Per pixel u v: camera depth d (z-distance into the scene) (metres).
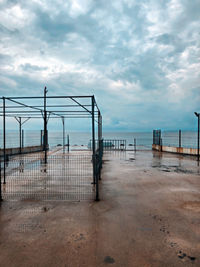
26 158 12.94
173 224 3.65
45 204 4.71
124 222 3.73
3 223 3.71
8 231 3.40
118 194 5.47
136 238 3.16
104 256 2.70
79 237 3.20
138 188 6.08
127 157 13.83
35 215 4.07
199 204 4.71
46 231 3.39
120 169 9.29
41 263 2.57
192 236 3.23
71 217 3.97
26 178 7.32
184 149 15.38
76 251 2.82
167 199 5.06
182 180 7.14
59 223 3.70
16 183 6.62
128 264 2.54
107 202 4.83
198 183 6.71
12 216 4.03
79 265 2.52
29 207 4.52
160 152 17.27
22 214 4.13
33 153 16.31
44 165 10.20
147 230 3.42
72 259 2.64
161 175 7.97
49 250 2.85
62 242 3.05
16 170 8.83
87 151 17.77
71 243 3.02
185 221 3.78
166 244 2.99
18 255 2.74
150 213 4.17
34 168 9.31
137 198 5.14
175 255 2.72
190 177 7.62
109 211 4.27
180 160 12.34
